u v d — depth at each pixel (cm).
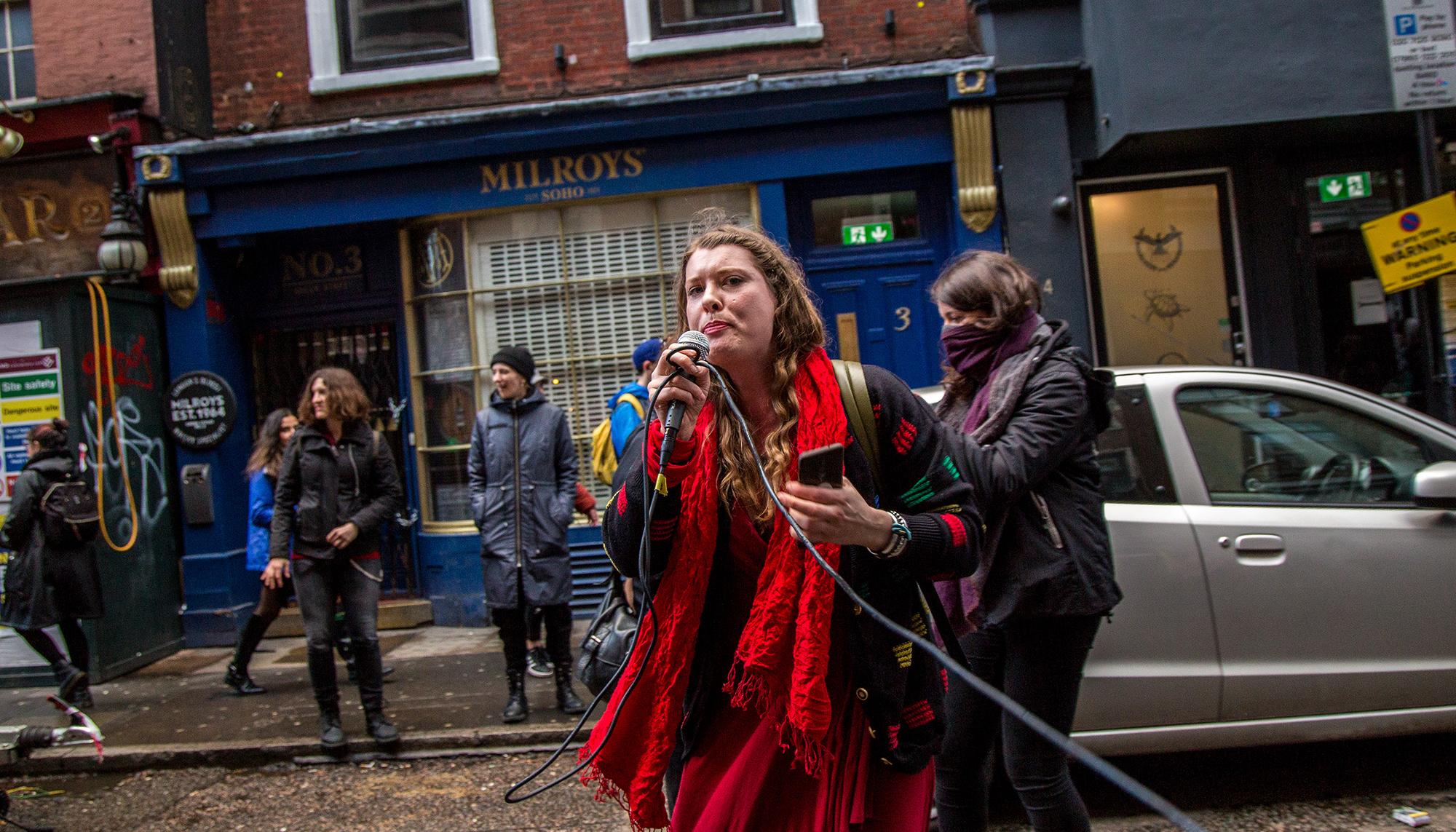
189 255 762
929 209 758
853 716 192
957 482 193
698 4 767
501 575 516
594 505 578
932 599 202
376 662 502
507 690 581
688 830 198
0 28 771
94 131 743
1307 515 378
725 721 200
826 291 763
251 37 789
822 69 752
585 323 766
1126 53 660
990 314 280
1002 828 369
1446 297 724
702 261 192
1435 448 390
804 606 179
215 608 755
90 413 691
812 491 165
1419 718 368
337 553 496
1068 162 719
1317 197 743
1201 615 368
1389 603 370
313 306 806
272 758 499
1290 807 376
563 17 765
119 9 751
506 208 761
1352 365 742
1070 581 254
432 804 434
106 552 689
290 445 503
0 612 679
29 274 756
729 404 184
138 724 562
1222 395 397
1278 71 652
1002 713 272
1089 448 271
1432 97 539
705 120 726
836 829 186
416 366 787
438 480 786
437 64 771
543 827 400
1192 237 748
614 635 324
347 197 758
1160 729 368
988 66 705
